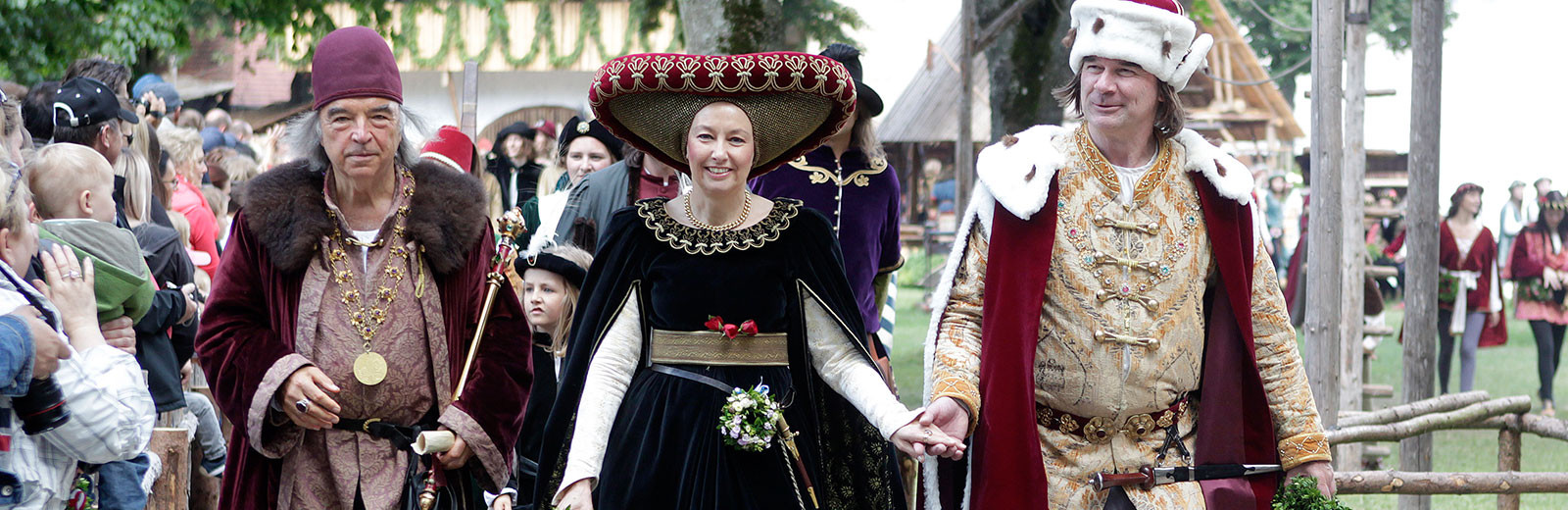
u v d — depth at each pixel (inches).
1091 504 132.8
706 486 124.9
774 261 128.0
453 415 126.2
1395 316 835.4
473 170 226.1
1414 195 307.6
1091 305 131.5
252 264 126.4
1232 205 135.9
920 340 652.7
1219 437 134.7
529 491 163.3
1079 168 134.1
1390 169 751.1
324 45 125.6
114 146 182.4
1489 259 431.8
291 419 123.0
